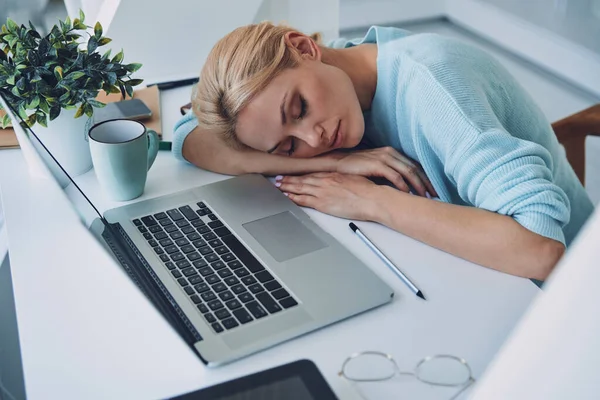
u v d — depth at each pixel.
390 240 0.97
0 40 1.11
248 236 0.97
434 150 1.08
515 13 2.92
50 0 2.16
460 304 0.84
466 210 0.95
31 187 1.12
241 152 1.16
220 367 0.75
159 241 0.97
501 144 0.97
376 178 1.17
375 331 0.80
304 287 0.86
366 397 0.71
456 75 1.07
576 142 1.46
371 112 1.23
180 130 1.20
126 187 1.08
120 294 0.87
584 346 0.40
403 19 3.28
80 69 1.10
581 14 2.68
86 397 0.73
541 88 2.72
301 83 1.08
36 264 0.93
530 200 0.91
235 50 1.07
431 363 0.74
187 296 0.85
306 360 0.71
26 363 0.77
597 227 0.40
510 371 0.45
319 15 1.64
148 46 1.51
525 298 0.85
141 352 0.78
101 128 1.09
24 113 1.07
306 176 1.12
